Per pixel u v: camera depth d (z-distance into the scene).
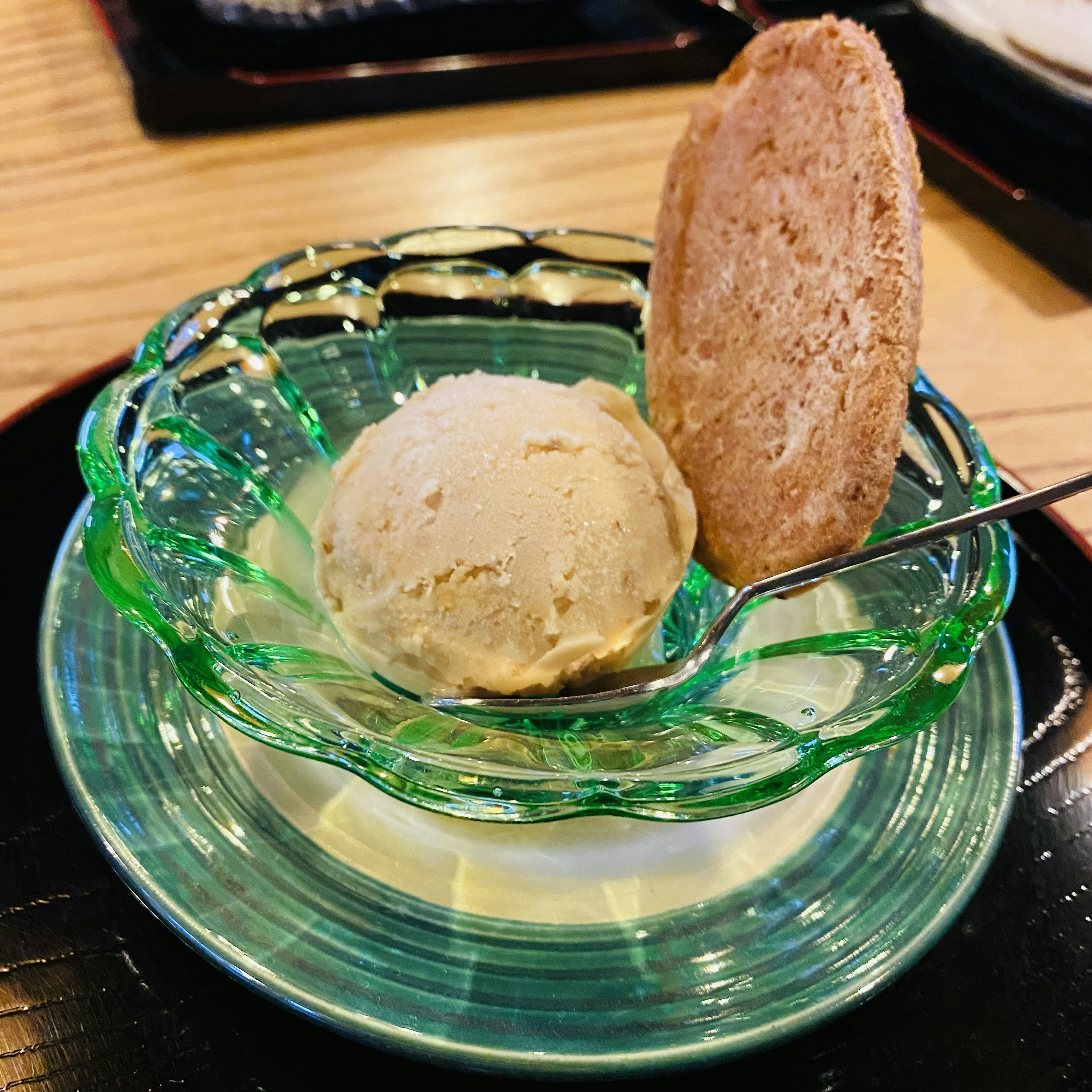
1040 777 0.14
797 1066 0.12
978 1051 0.12
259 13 0.26
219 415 0.16
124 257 0.21
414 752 0.12
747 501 0.14
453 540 0.14
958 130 0.25
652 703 0.14
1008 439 0.18
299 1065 0.11
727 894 0.12
